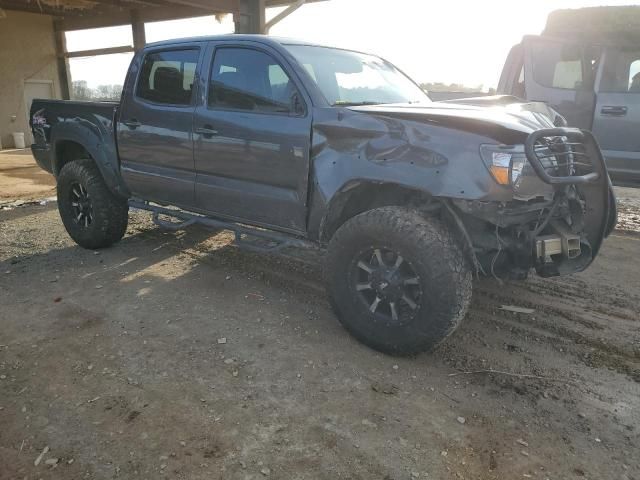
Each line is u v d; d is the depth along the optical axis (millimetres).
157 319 3945
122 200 5445
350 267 3443
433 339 3189
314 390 3041
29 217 7074
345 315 3521
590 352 3500
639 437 2674
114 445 2586
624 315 4043
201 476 2387
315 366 3295
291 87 3734
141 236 6117
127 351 3471
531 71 7027
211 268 5059
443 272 3061
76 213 5617
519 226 3314
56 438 2641
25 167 12188
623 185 6617
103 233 5391
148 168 4789
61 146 5695
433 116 3131
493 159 2967
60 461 2482
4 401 2939
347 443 2605
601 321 3945
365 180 3295
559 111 6809
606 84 6484
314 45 4250
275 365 3305
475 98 4297
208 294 4430
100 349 3496
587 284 4668
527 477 2400
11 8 15773
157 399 2949
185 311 4090
